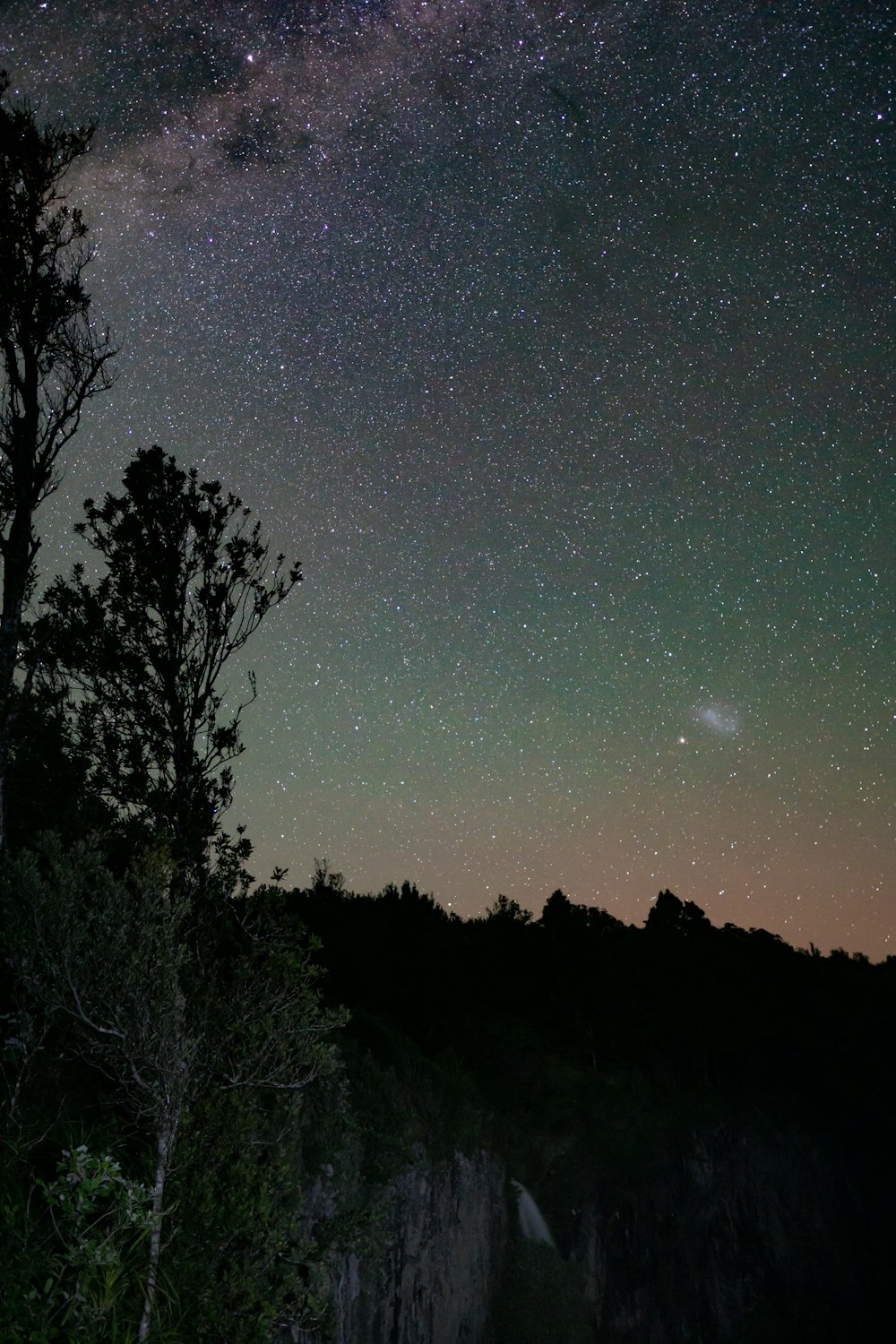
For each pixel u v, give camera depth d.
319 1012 9.99
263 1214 8.52
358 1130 14.08
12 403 12.08
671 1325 23.55
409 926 28.34
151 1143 9.00
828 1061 33.44
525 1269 20.39
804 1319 26.64
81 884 8.36
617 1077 26.91
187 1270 7.91
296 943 10.16
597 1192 23.64
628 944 32.09
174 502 12.23
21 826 11.09
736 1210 27.59
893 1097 32.72
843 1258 29.16
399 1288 15.69
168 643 11.79
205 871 10.66
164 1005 8.12
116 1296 6.96
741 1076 31.62
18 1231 6.94
